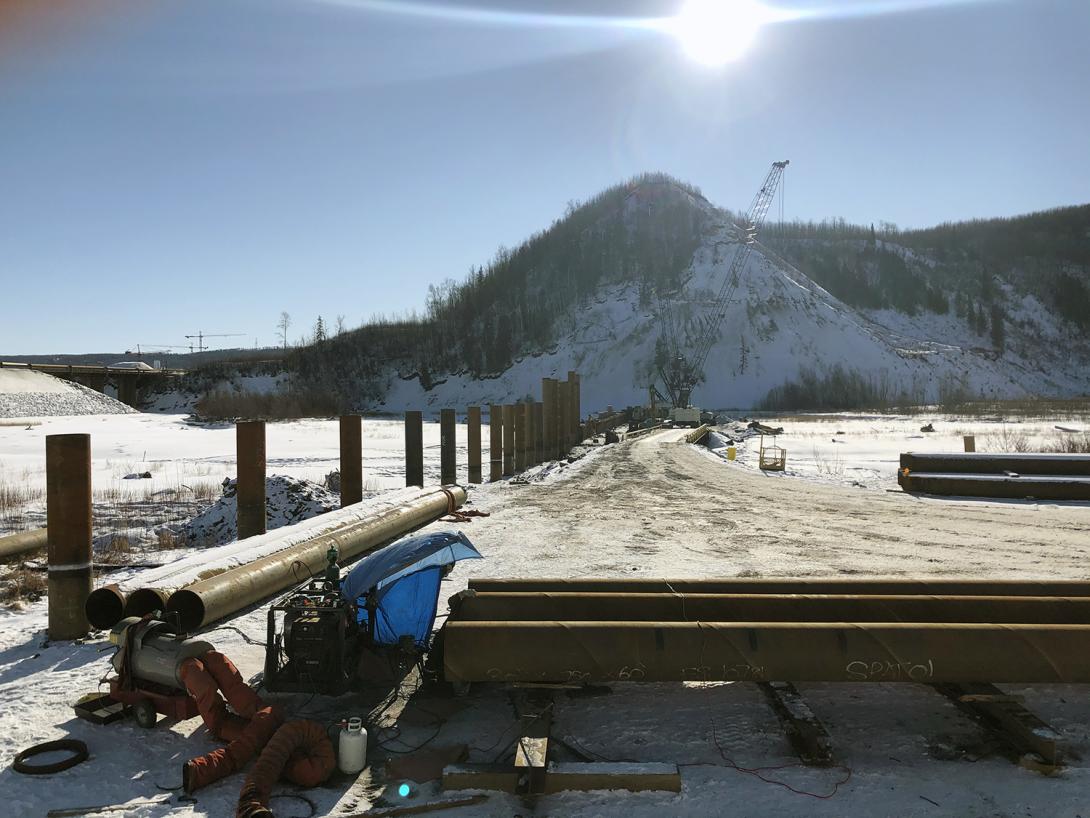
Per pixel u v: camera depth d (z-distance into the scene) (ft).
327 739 15.37
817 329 511.40
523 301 578.66
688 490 66.80
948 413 264.52
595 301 561.43
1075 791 14.46
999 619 19.30
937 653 17.01
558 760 15.80
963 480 62.28
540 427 101.71
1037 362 593.42
